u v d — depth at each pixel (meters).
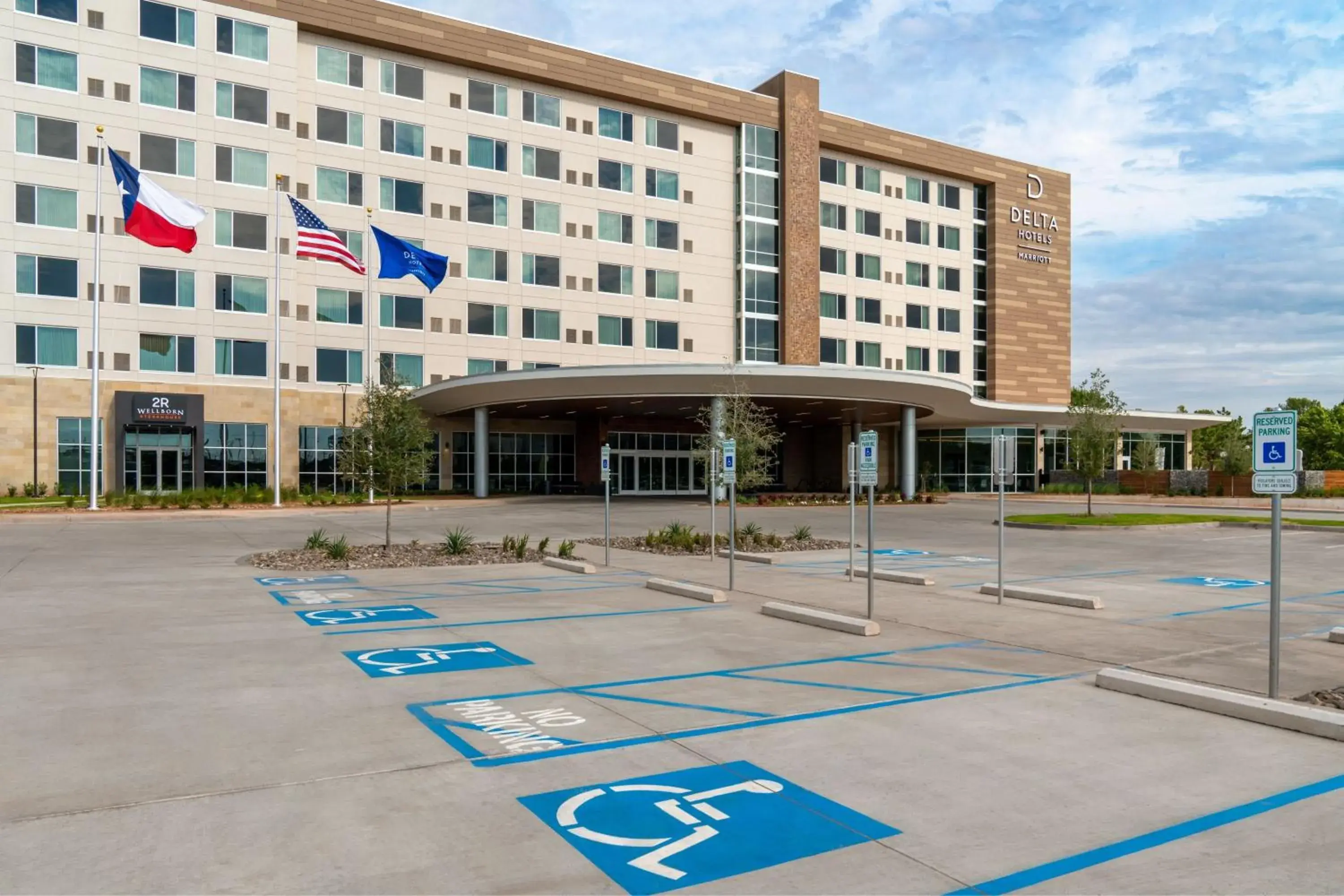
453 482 45.94
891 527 28.12
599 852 4.26
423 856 4.19
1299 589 14.18
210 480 38.72
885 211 55.72
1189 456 63.44
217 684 7.52
